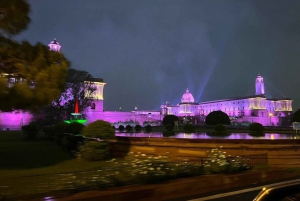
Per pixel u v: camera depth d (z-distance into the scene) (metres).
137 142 19.23
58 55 13.05
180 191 9.17
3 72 11.82
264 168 13.13
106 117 117.25
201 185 9.75
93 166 14.85
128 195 8.09
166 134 36.09
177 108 182.50
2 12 11.47
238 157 13.09
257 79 185.62
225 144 17.05
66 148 22.45
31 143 30.19
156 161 10.94
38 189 8.35
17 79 12.04
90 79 84.56
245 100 151.12
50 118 73.50
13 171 13.60
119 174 9.17
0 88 10.34
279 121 141.62
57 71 12.12
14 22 11.82
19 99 10.92
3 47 11.76
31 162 16.83
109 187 8.49
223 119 78.62
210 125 79.38
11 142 31.67
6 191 8.16
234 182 10.72
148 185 8.90
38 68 12.01
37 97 11.30
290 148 16.53
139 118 125.25
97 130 19.20
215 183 10.14
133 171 9.37
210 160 12.10
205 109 176.62
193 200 8.63
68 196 7.48
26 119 83.94
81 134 22.41
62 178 9.57
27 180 9.78
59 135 27.50
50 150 23.30
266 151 16.50
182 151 17.75
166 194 8.83
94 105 116.44
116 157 18.78
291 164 15.53
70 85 78.00
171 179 9.84
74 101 77.12
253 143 16.73
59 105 74.56
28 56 12.48
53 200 7.12
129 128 63.66
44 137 35.44
